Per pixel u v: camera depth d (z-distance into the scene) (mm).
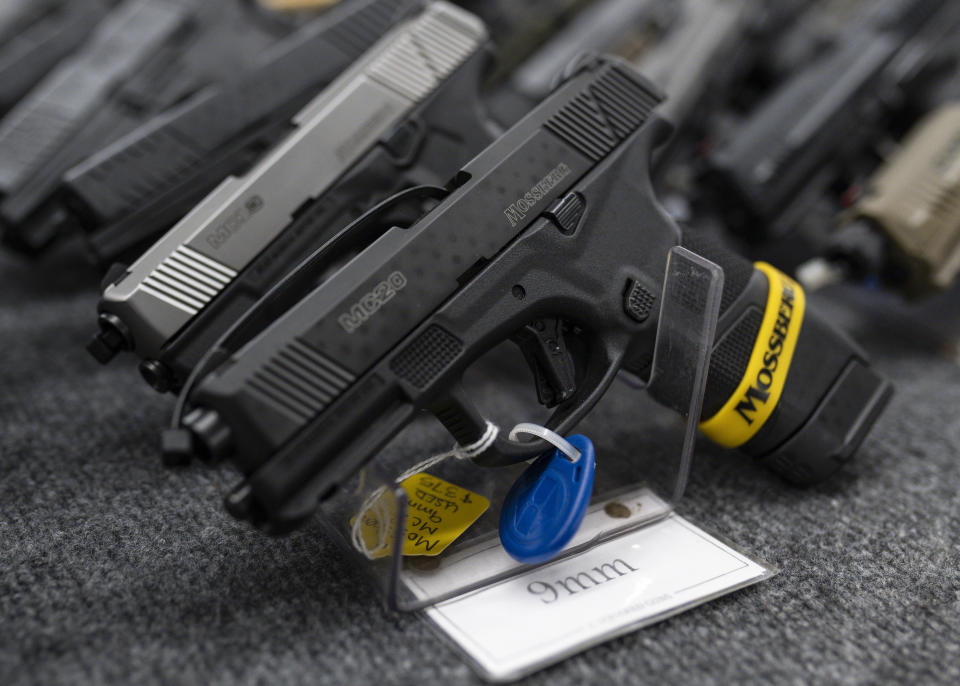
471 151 713
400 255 488
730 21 1119
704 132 1154
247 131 739
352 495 518
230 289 614
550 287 530
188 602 502
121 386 807
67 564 540
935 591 547
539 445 526
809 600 534
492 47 745
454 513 551
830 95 959
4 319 931
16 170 859
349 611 499
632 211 581
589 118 587
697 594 517
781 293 618
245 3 972
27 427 725
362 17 792
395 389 474
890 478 687
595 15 1135
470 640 468
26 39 1134
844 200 891
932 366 910
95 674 443
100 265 700
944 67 1028
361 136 669
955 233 827
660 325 569
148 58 932
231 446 440
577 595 508
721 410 596
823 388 626
